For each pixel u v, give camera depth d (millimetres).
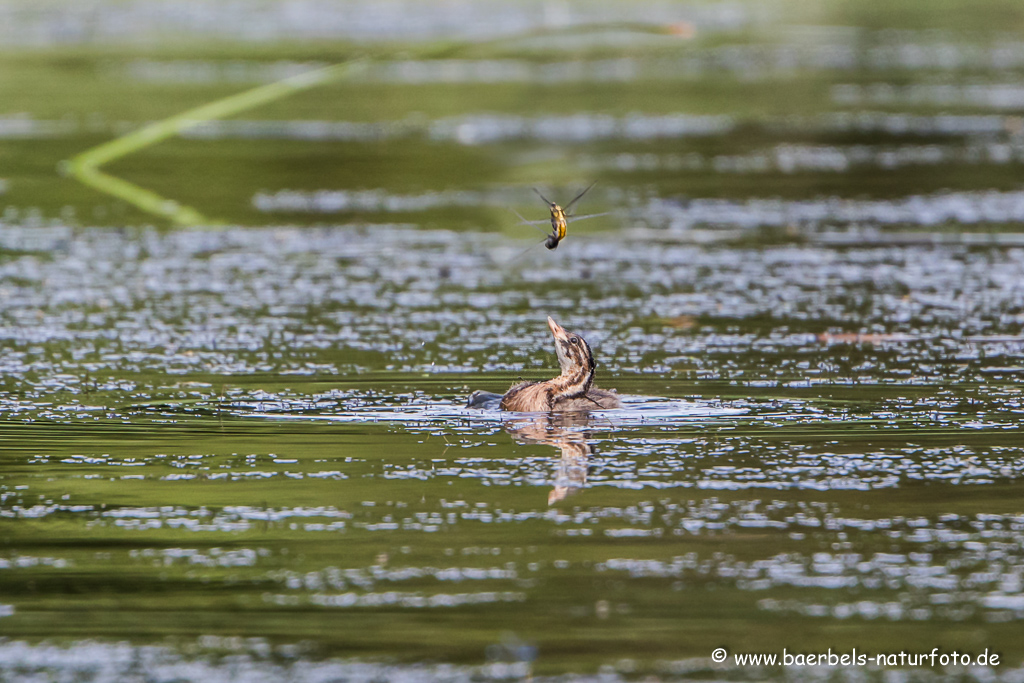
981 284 23516
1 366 18031
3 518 12000
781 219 29609
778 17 70375
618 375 17641
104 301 22156
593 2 70000
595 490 12781
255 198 31703
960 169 35406
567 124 41906
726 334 20078
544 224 29078
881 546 11250
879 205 31062
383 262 25547
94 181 33156
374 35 58250
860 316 21203
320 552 11117
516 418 15570
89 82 46562
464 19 62812
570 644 9398
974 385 16969
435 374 17781
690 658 9234
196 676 8961
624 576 10594
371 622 9750
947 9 74812
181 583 10484
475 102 46188
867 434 14742
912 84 50125
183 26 63688
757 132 40906
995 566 10805
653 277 24359
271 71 48656
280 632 9586
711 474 13273
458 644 9398
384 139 39469
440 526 11766
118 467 13570
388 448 14312
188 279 23906
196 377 17500
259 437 14734
